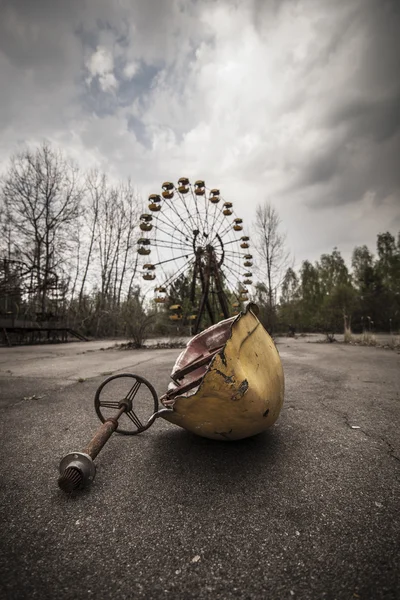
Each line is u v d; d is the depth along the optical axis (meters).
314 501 1.88
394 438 2.84
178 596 1.26
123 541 1.58
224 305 15.02
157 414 2.43
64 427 3.27
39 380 5.79
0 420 3.50
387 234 43.16
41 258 25.47
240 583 1.31
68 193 28.41
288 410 3.72
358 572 1.35
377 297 35.88
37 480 2.21
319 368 6.88
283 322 28.30
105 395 4.61
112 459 2.51
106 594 1.28
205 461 2.44
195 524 1.70
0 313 16.02
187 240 15.71
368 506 1.82
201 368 3.63
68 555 1.49
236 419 2.29
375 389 4.79
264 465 2.35
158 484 2.12
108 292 30.28
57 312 20.97
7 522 1.74
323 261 48.50
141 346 13.42
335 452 2.55
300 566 1.39
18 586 1.32
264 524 1.68
